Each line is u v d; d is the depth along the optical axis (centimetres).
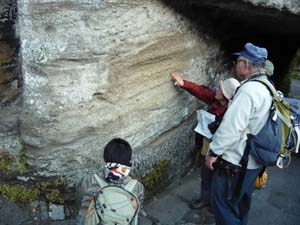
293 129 319
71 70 333
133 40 348
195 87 388
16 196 369
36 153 359
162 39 371
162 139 412
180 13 379
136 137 382
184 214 402
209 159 319
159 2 356
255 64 313
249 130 310
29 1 323
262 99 303
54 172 363
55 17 322
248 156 314
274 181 462
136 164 388
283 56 613
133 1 338
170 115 409
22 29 334
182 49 396
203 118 386
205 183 395
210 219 399
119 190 270
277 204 428
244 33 489
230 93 363
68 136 350
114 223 262
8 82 384
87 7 321
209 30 424
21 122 358
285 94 679
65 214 369
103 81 344
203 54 427
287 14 370
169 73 391
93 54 333
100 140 361
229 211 336
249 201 345
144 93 375
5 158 370
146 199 407
